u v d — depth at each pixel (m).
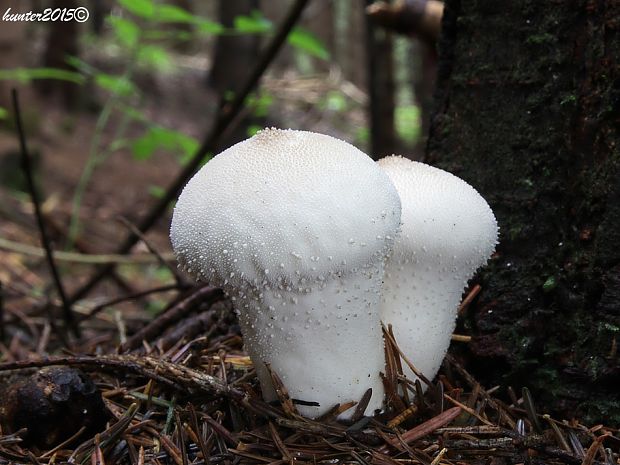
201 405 0.17
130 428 0.17
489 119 0.19
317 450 0.15
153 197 0.71
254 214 0.13
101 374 0.19
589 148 0.17
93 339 0.26
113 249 0.54
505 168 0.19
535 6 0.18
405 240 0.16
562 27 0.17
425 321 0.16
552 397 0.17
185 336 0.21
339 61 1.48
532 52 0.18
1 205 0.53
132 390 0.18
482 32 0.19
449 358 0.18
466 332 0.19
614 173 0.16
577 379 0.17
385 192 0.14
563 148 0.18
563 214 0.18
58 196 0.66
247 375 0.18
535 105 0.18
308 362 0.15
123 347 0.22
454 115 0.20
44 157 0.71
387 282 0.16
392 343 0.16
